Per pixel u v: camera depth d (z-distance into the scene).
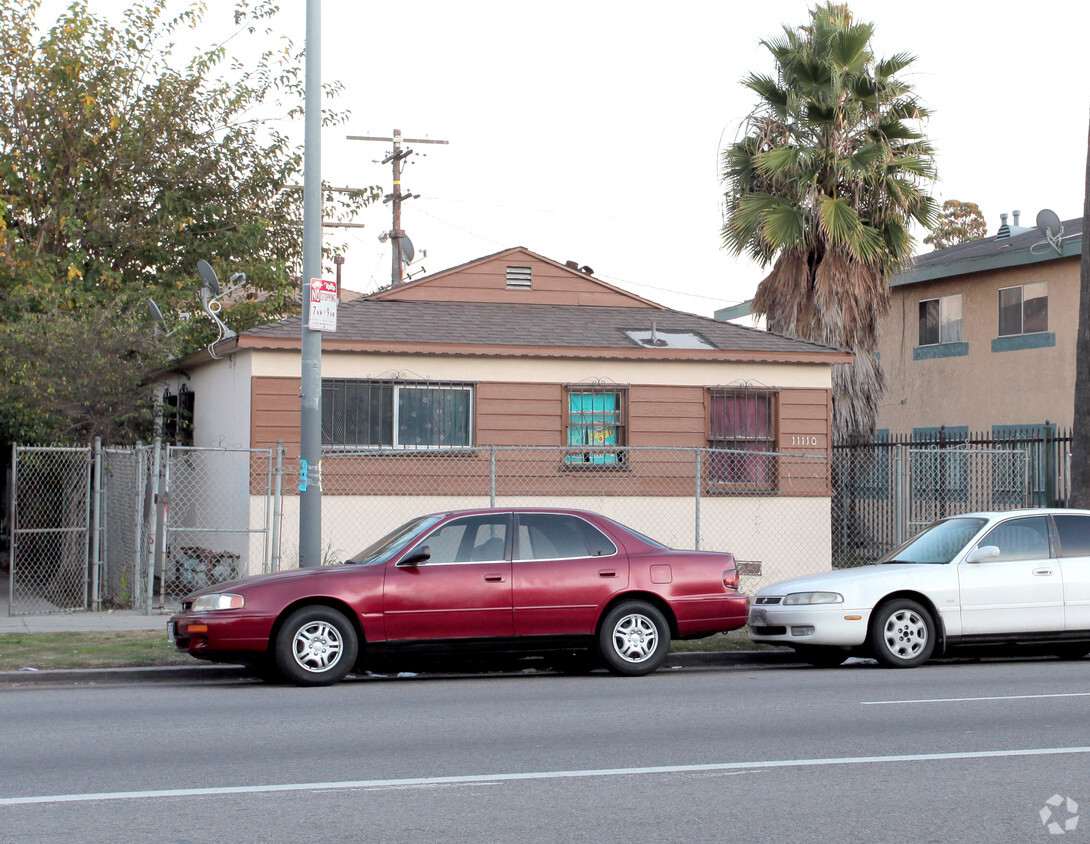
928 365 29.45
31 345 17.72
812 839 5.63
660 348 18.38
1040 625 12.39
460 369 17.81
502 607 11.26
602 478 18.30
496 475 17.89
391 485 17.48
